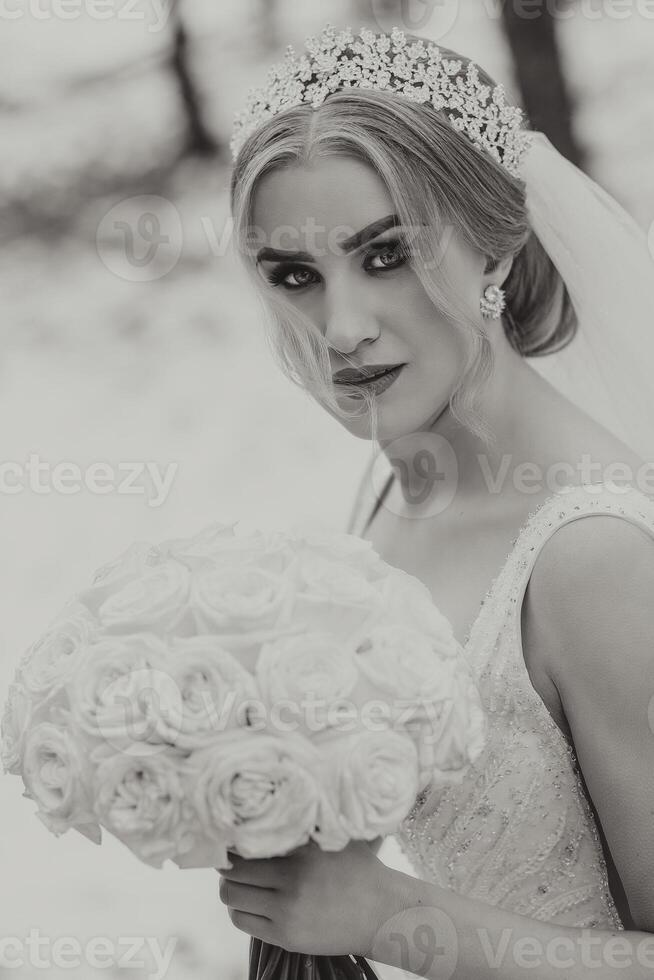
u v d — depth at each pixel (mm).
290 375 1346
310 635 914
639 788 1069
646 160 3596
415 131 1221
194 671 892
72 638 974
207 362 4031
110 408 4074
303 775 860
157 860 879
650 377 1507
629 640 1066
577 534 1121
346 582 964
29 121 4270
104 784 880
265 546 1024
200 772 867
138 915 3105
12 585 3787
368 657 931
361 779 872
